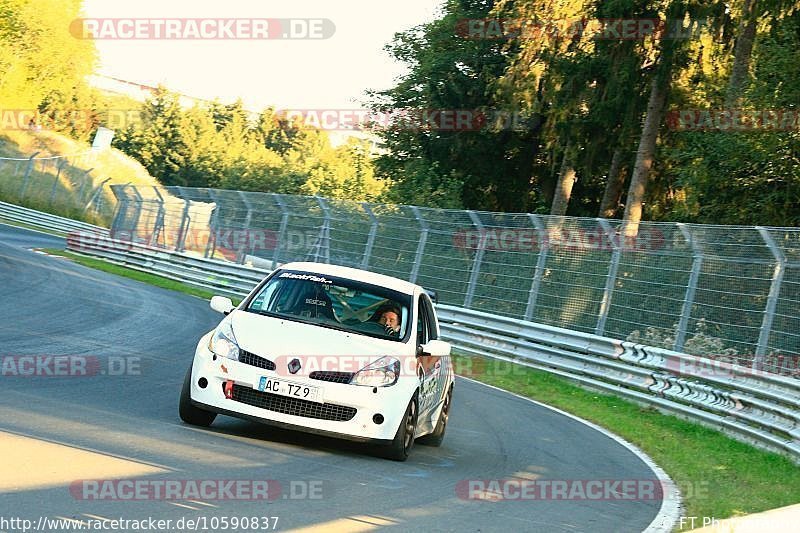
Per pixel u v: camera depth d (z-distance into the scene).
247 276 106.06
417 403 33.00
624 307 68.12
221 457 27.42
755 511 30.23
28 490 20.80
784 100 84.31
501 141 149.38
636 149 123.88
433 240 90.75
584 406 57.38
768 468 40.62
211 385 30.98
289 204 107.88
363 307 34.97
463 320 83.06
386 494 26.11
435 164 147.88
